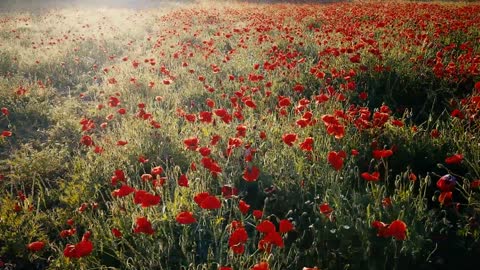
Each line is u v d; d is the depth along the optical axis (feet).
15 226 10.95
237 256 8.85
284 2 82.23
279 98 16.17
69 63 29.96
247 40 30.45
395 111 18.19
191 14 50.96
